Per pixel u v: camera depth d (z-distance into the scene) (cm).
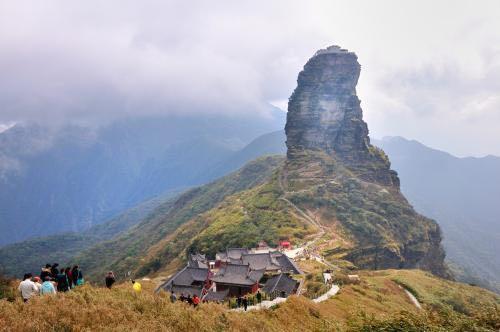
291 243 17775
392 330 4503
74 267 4606
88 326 3469
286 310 5947
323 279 9956
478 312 4719
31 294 3716
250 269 10019
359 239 19612
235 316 4853
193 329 4084
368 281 11300
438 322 4606
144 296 4538
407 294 11494
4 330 3125
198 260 13562
